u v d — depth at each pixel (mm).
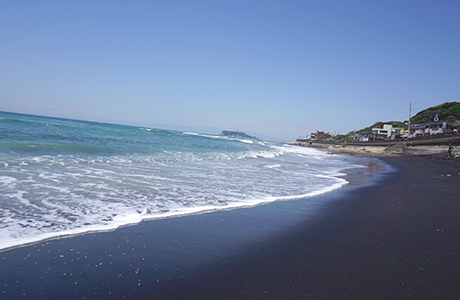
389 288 3090
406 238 4766
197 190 7879
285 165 17906
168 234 4434
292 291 2965
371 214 6391
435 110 108875
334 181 11812
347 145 81125
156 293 2816
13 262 3170
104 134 26906
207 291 2908
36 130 21188
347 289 3039
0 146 11609
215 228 4875
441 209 6992
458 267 3691
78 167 9836
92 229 4363
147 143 22609
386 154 45625
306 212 6312
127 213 5293
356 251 4137
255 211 6133
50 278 2926
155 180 8797
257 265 3574
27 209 4973
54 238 3916
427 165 24047
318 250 4145
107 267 3270
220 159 17844
